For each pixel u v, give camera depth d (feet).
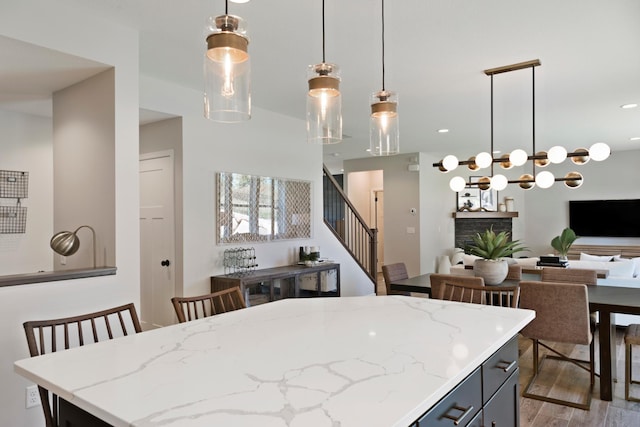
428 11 9.21
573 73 13.15
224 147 15.58
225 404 3.55
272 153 17.46
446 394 4.14
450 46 11.08
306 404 3.53
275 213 17.48
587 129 21.31
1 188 13.52
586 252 29.45
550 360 13.60
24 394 8.13
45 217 14.48
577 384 11.59
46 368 4.48
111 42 9.60
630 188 28.55
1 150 13.52
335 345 5.14
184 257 14.26
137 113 10.07
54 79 10.41
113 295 9.50
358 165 30.86
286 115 18.03
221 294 7.65
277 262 17.54
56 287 8.56
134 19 9.51
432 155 29.14
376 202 35.45
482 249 13.21
